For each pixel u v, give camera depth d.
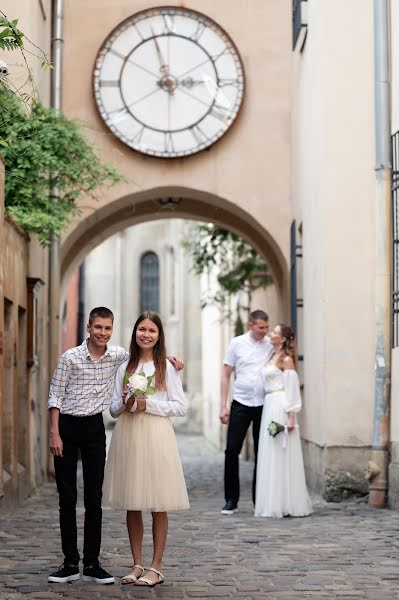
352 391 14.32
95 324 7.92
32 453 15.59
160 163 18.39
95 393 7.96
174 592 7.42
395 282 13.42
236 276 23.09
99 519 7.93
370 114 14.59
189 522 11.69
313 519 11.95
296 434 12.41
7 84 13.59
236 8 18.55
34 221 13.85
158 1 18.36
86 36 18.28
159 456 7.76
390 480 13.19
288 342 12.61
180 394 7.89
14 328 13.50
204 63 18.36
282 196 18.47
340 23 14.62
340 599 7.15
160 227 52.38
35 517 12.04
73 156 14.70
